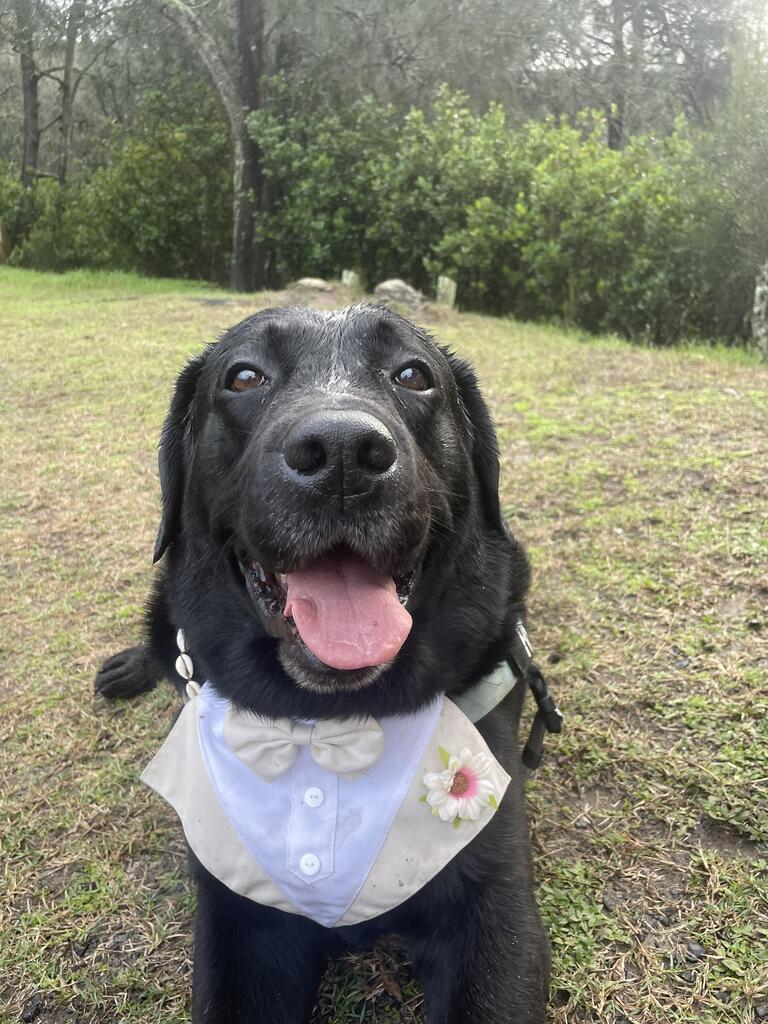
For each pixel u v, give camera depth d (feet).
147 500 4.06
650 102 18.62
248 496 1.53
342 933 1.69
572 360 6.13
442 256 9.69
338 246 11.25
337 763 1.55
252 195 12.07
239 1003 1.59
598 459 4.09
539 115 17.69
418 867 1.56
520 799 1.81
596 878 1.88
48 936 1.85
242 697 1.70
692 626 2.72
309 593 1.52
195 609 1.86
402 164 10.00
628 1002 1.62
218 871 1.60
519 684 2.19
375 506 1.42
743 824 1.96
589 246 8.18
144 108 15.03
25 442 4.86
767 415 4.48
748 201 7.14
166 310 8.84
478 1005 1.52
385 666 1.57
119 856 2.04
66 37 17.76
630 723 2.34
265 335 1.80
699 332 7.80
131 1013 1.68
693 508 3.47
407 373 1.80
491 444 2.10
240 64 11.91
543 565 3.16
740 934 1.71
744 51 7.31
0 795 2.26
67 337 7.45
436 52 14.46
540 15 15.25
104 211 14.74
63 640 2.97
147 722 2.53
